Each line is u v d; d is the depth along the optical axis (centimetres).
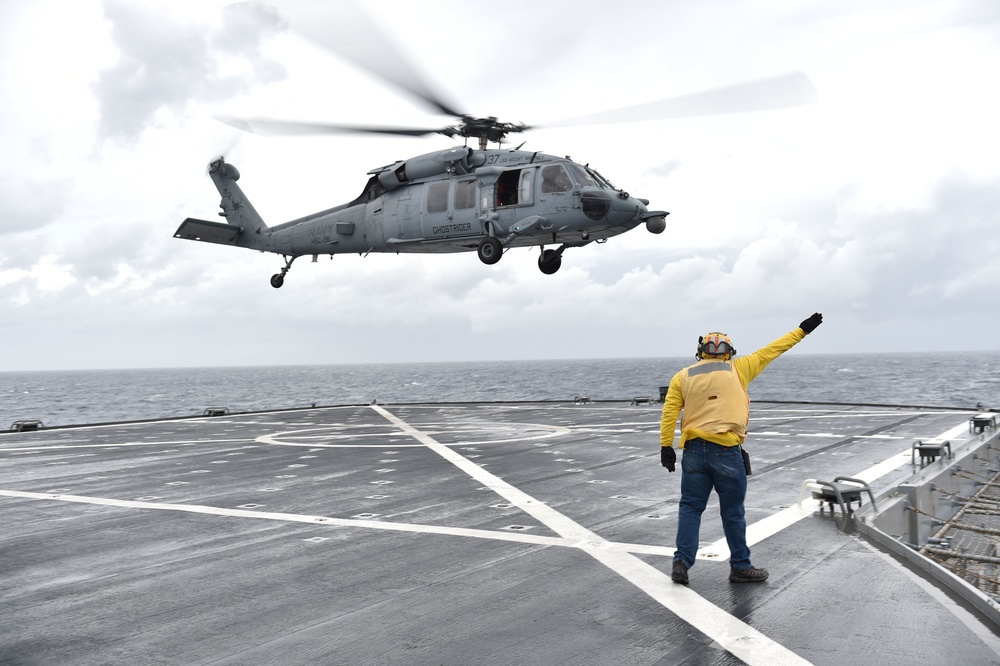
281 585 576
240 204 2711
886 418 1814
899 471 1055
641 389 10412
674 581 567
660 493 943
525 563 628
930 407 2147
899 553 647
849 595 536
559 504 878
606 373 19975
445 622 489
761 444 1358
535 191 2012
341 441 1555
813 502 862
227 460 1290
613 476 1074
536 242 2144
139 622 498
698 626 476
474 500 908
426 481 1048
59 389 17025
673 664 417
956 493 1092
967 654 427
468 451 1362
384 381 18175
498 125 2086
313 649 446
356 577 595
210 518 826
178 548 696
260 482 1060
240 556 664
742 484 568
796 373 15688
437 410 2438
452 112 1984
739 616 495
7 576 610
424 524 781
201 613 515
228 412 2381
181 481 1078
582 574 595
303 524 789
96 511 871
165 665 426
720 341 590
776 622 482
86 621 501
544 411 2306
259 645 454
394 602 532
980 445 1260
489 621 490
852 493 788
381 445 1470
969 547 923
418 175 2223
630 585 564
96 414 8275
